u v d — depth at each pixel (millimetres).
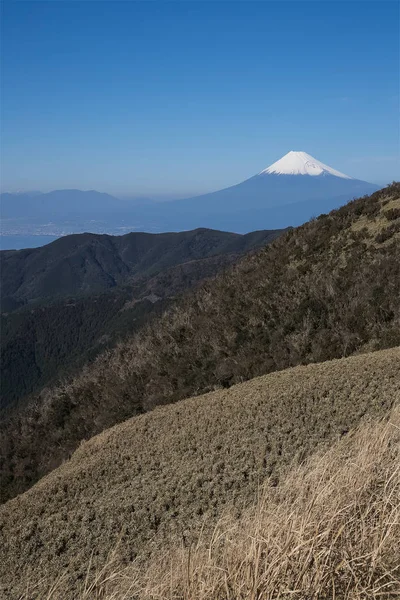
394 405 9211
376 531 3270
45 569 7578
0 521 9812
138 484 10016
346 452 5137
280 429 10625
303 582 2975
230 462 9734
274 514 3662
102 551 7633
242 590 3082
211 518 7695
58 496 10430
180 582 3553
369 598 2912
